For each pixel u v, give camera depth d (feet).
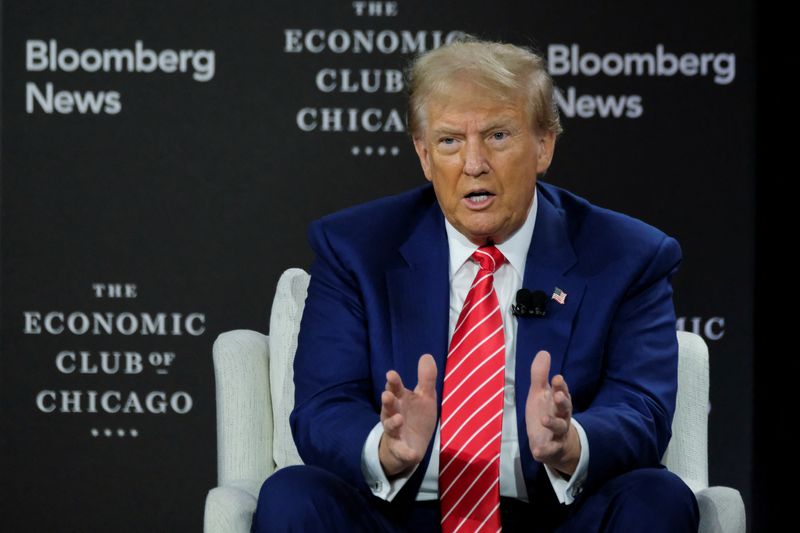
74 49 41.86
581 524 22.07
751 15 41.65
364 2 41.98
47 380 42.14
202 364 42.42
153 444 42.42
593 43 41.88
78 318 42.16
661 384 24.59
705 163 41.88
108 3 41.83
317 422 23.63
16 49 41.68
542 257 25.03
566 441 21.43
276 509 21.58
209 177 42.19
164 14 41.93
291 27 42.04
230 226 42.29
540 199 25.89
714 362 42.22
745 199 41.93
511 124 23.49
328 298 25.66
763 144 41.91
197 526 42.45
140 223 42.19
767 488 42.14
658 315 25.20
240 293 42.39
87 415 42.27
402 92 42.14
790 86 41.63
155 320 42.29
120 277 42.22
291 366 28.09
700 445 27.17
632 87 41.91
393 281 25.17
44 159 41.93
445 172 23.79
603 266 25.08
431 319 24.66
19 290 42.06
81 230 42.11
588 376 24.27
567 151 42.04
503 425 24.13
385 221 26.25
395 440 21.13
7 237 41.91
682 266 42.11
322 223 26.45
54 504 42.22
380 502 23.45
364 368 24.98
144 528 42.45
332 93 42.14
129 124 42.04
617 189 42.04
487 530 23.17
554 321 24.36
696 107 41.88
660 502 21.34
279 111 42.14
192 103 42.09
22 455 42.14
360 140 42.24
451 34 41.96
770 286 42.14
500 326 24.30
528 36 41.91
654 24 41.83
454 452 23.49
